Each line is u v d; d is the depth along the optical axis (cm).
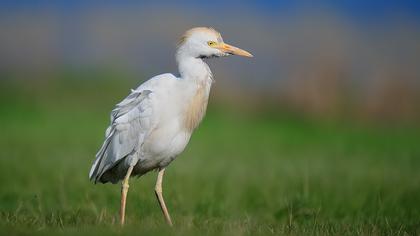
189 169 1200
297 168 1273
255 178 1177
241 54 785
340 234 714
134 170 803
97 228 655
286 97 2914
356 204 949
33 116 2239
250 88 2984
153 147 766
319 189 1037
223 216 878
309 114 2803
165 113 760
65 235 612
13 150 1477
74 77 2967
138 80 3025
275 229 741
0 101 2561
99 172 791
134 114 761
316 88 2902
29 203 916
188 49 784
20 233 613
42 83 2975
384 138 2067
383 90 2895
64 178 1065
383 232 750
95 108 2541
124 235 619
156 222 765
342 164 1374
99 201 946
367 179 1150
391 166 1354
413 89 2888
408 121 2762
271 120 2531
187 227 694
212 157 1477
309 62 3098
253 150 1669
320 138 2019
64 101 2658
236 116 2548
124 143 766
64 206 912
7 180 1123
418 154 1622
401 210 912
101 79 2934
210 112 2572
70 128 2000
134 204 908
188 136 794
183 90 771
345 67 3048
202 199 960
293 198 926
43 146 1575
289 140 1948
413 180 1134
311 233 709
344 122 2611
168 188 991
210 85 800
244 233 685
